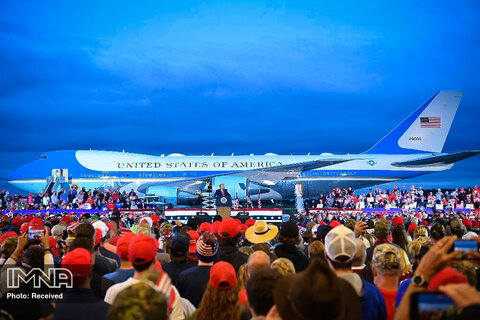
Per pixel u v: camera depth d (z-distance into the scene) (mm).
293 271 6891
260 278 4816
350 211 43656
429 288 4504
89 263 5996
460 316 3016
